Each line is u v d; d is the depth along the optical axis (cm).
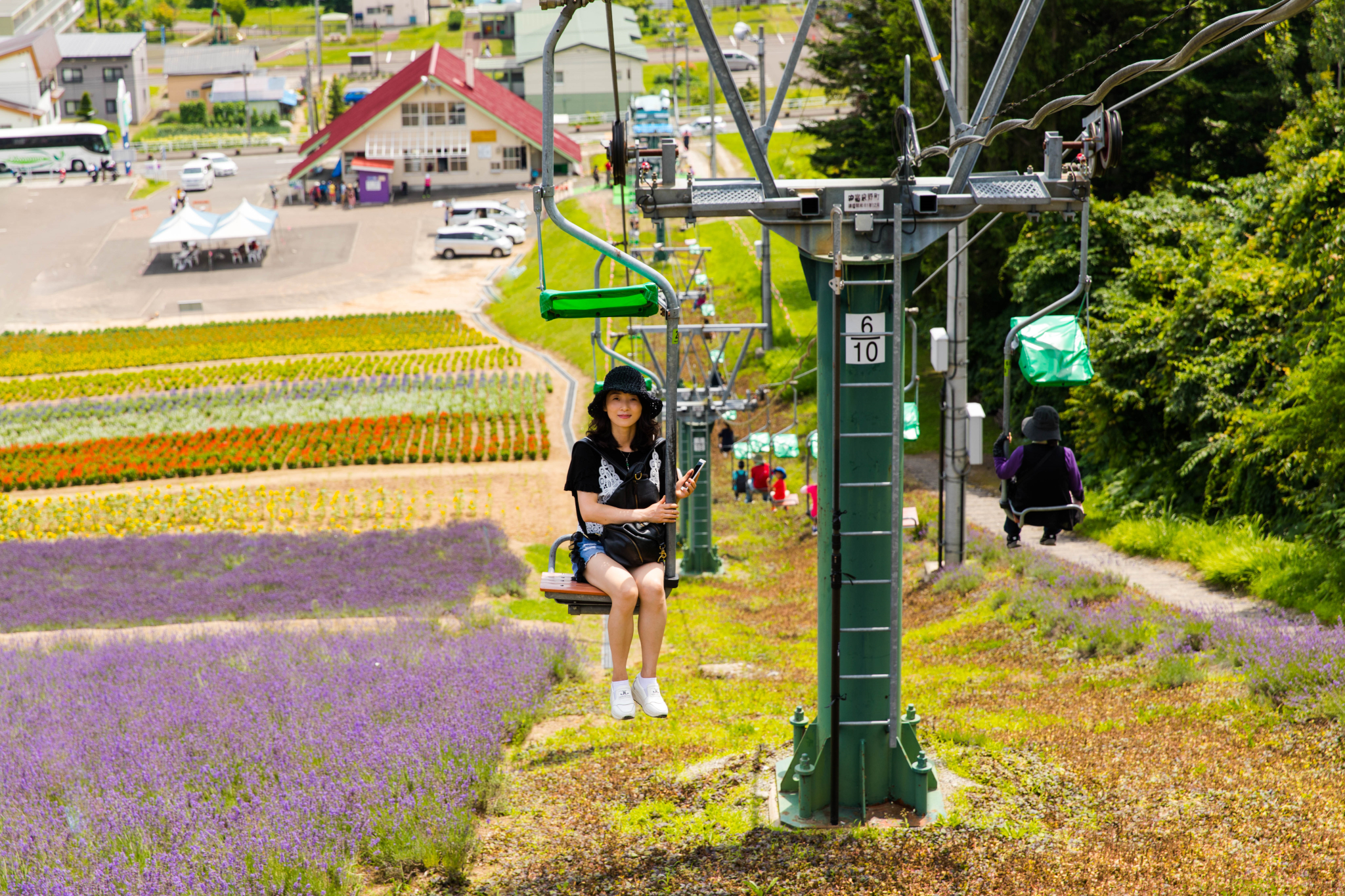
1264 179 2309
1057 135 769
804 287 4875
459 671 1208
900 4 3173
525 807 871
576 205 7219
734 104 749
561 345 4981
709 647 1595
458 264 6688
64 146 9306
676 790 877
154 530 3116
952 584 1736
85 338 5491
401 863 764
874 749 801
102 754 996
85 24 16938
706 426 2311
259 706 1098
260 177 9162
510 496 3350
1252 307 1977
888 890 663
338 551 2666
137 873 724
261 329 5556
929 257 2969
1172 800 745
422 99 8250
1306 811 695
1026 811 764
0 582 2453
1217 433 1930
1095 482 2258
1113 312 2220
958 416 1827
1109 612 1307
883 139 3666
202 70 12356
